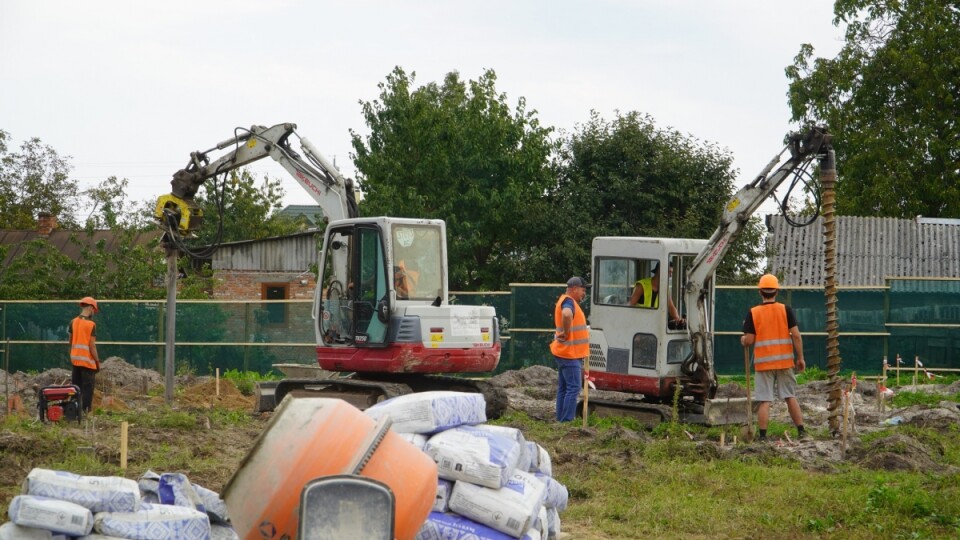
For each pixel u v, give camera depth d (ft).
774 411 59.11
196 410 55.57
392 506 17.38
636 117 115.44
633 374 51.55
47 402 46.42
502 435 23.75
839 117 127.24
